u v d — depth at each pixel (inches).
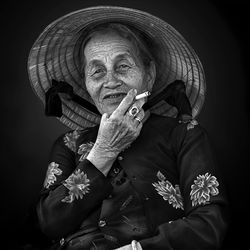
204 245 88.5
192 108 112.7
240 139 164.9
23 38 167.3
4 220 162.1
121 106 95.3
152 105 106.9
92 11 102.3
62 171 103.6
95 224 95.6
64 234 94.3
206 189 93.2
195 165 96.1
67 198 93.7
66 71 114.1
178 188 97.8
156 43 110.3
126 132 95.2
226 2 168.4
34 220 97.8
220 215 90.8
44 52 110.4
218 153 164.4
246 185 162.9
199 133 100.1
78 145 106.4
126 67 102.9
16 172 163.9
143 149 99.7
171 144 100.2
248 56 167.0
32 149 164.7
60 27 107.0
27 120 165.2
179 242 88.6
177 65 111.4
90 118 115.6
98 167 95.1
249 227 159.6
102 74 103.1
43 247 99.4
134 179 96.5
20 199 163.3
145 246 88.7
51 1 168.7
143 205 94.8
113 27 106.1
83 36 110.3
